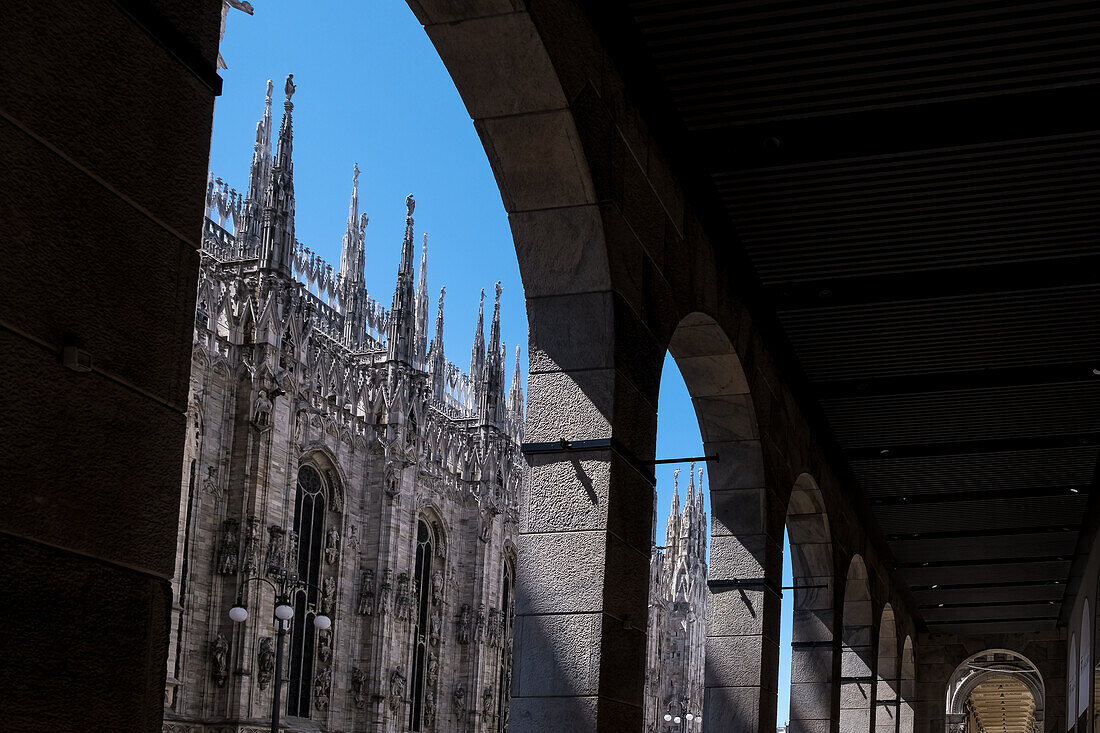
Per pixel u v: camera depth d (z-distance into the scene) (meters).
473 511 71.00
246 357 50.75
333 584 57.50
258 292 51.12
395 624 60.66
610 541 9.65
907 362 19.08
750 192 13.66
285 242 52.44
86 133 4.12
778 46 10.95
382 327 70.12
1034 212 14.02
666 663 96.94
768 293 16.48
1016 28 10.60
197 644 47.50
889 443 23.31
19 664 3.71
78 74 4.09
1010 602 38.09
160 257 4.54
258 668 48.88
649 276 11.27
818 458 22.09
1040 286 15.99
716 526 16.12
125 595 4.24
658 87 11.64
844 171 13.15
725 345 14.85
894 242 14.92
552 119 9.27
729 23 10.60
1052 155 12.70
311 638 56.12
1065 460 23.80
